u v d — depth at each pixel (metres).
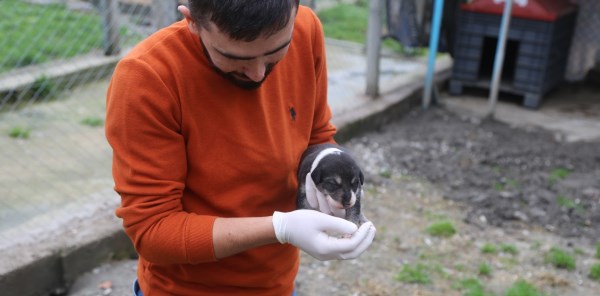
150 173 1.43
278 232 1.43
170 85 1.43
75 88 6.37
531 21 6.80
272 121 1.58
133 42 7.20
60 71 6.27
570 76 8.27
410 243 4.08
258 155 1.55
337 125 5.58
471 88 7.68
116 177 1.47
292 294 1.90
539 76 6.97
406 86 7.04
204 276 1.65
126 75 1.41
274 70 1.57
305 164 1.70
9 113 5.61
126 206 1.46
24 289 3.12
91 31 7.75
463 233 4.25
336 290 3.52
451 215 4.51
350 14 9.62
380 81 7.23
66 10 8.64
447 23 7.30
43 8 8.62
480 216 4.52
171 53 1.44
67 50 6.85
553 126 6.57
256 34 1.25
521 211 4.60
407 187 4.95
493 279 3.72
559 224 4.44
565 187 5.04
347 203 1.60
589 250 4.11
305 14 1.71
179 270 1.65
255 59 1.32
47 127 5.37
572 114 7.01
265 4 1.22
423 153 5.64
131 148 1.42
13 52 6.68
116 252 3.55
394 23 7.46
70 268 3.31
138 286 1.84
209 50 1.36
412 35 7.36
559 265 3.89
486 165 5.46
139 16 7.54
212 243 1.43
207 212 1.58
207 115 1.48
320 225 1.43
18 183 4.25
